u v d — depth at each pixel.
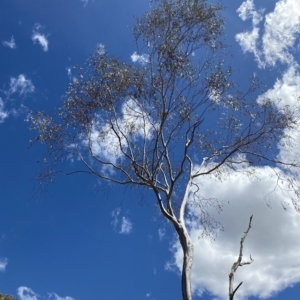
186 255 12.49
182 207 14.21
